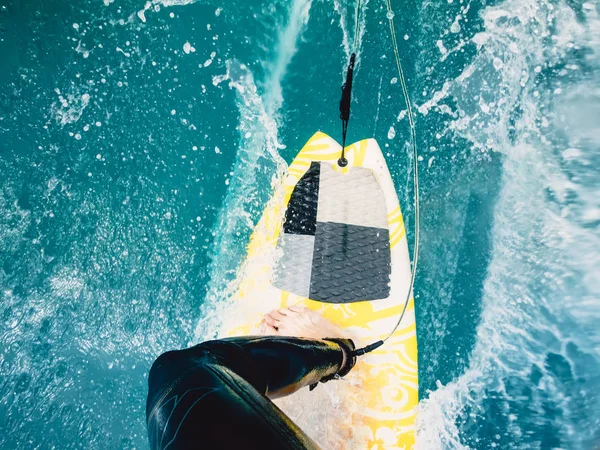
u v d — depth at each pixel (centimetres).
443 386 124
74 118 145
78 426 123
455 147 137
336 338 112
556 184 132
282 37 149
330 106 143
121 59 150
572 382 122
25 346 127
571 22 138
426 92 140
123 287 133
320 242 128
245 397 46
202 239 135
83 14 152
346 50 146
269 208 133
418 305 128
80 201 139
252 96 146
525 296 128
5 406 122
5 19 150
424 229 133
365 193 130
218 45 150
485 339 126
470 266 130
